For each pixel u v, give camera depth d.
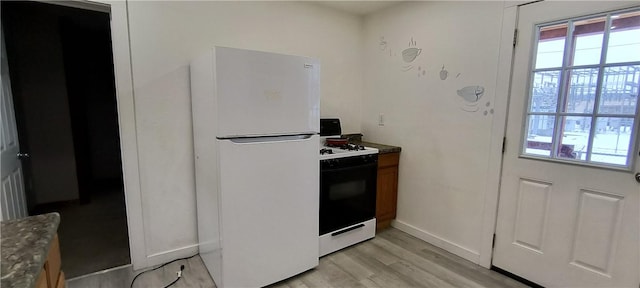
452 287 2.04
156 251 2.24
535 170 1.96
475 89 2.24
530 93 1.96
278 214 1.98
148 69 2.04
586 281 1.81
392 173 2.89
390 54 2.91
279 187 1.96
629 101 1.59
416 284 2.08
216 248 1.90
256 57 1.77
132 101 2.01
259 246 1.93
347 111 3.21
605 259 1.73
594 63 1.69
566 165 1.83
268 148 1.88
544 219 1.95
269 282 2.00
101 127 4.52
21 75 3.22
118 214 3.27
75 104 3.63
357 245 2.64
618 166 1.66
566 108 1.82
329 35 2.96
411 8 2.68
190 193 2.32
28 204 2.52
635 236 1.63
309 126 2.06
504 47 2.04
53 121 3.43
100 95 4.46
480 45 2.18
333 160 2.36
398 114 2.88
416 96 2.70
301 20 2.74
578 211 1.81
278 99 1.89
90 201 3.73
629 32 1.57
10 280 0.69
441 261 2.38
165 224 2.25
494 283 2.09
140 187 2.12
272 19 2.56
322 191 2.33
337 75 3.08
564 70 1.80
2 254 0.81
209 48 2.27
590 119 1.73
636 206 1.61
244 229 1.86
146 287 1.98
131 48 1.97
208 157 1.90
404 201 2.91
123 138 2.01
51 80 3.38
